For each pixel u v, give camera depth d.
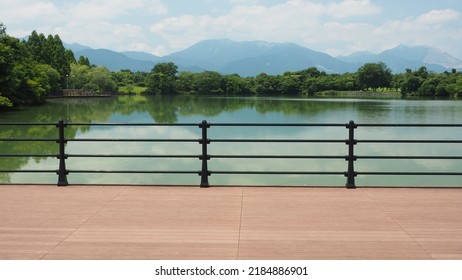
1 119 61.31
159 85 179.88
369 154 30.81
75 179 23.55
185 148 33.84
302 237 5.17
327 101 111.50
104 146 35.31
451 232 5.36
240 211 6.16
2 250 4.82
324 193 7.12
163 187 7.54
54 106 88.81
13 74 72.44
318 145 35.09
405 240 5.10
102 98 132.50
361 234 5.28
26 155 7.62
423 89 138.38
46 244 4.98
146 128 49.62
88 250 4.80
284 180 23.12
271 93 185.62
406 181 22.98
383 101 106.31
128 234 5.28
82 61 175.88
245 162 28.19
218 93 186.12
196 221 5.74
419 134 39.72
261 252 4.73
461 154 30.72
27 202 6.65
